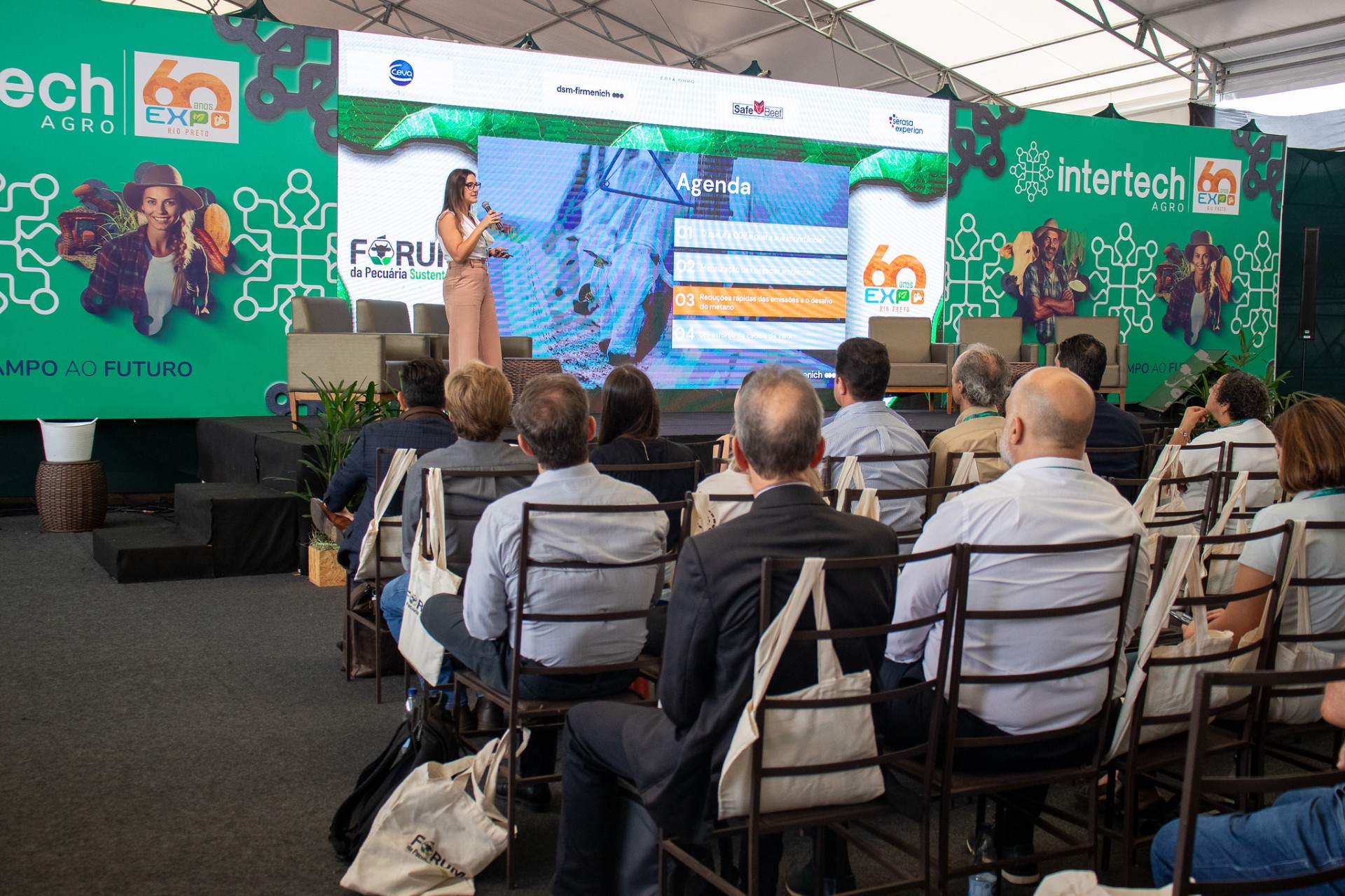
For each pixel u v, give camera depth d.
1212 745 2.17
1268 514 2.31
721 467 3.43
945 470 3.31
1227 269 11.97
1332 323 12.51
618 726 1.93
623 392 3.05
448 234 6.18
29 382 6.98
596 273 8.98
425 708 2.46
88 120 7.05
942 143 10.43
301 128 7.76
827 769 1.72
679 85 9.21
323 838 2.44
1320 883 1.32
